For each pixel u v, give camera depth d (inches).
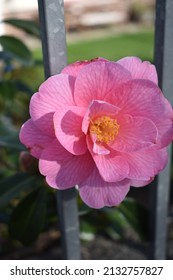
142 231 17.9
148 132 11.7
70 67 11.6
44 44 12.4
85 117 11.3
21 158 15.9
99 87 11.5
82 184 11.9
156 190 16.3
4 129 21.8
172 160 21.2
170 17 13.3
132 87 11.5
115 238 22.6
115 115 11.9
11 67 24.5
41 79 30.2
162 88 14.1
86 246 22.4
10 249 22.0
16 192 16.6
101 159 11.9
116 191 12.0
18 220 16.8
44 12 11.9
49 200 18.1
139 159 12.1
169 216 23.6
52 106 11.3
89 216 20.4
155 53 14.0
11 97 22.5
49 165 11.6
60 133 11.1
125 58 11.9
